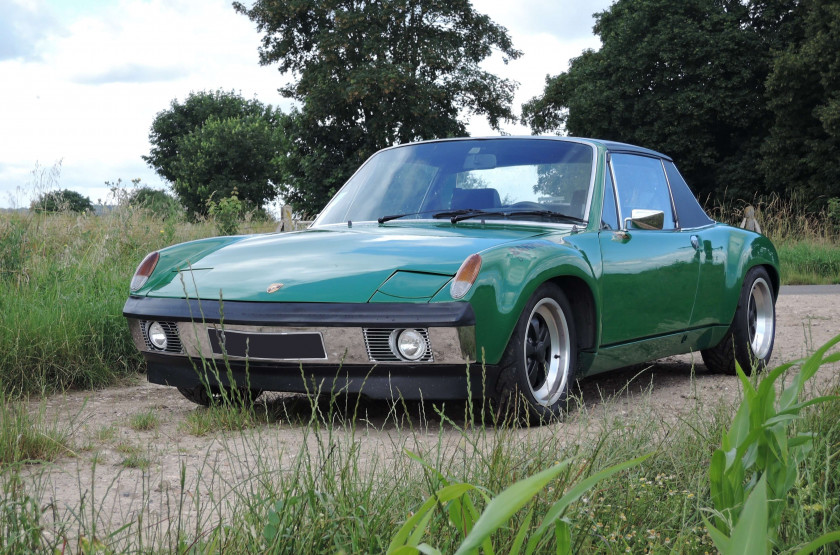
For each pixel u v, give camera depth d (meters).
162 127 76.25
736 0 36.03
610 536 1.92
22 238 7.02
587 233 4.23
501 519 0.81
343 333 3.47
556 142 4.77
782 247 18.67
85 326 5.38
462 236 3.94
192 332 3.76
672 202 5.20
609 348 4.28
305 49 39.38
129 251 8.35
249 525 1.90
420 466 2.51
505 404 3.64
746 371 5.58
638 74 35.72
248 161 64.56
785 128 32.50
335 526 1.85
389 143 36.62
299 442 3.38
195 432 3.58
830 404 2.87
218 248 4.30
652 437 2.91
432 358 3.46
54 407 4.43
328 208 5.00
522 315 3.66
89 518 2.35
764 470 1.64
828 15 31.06
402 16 36.31
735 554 0.87
